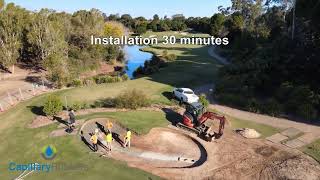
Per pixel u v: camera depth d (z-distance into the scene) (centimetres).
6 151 2422
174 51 8806
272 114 3166
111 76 5366
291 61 4250
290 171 2112
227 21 9556
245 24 8438
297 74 3953
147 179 2044
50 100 3019
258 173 2111
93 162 2244
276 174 2092
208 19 14388
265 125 2922
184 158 2334
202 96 3425
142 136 2619
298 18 5153
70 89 4147
